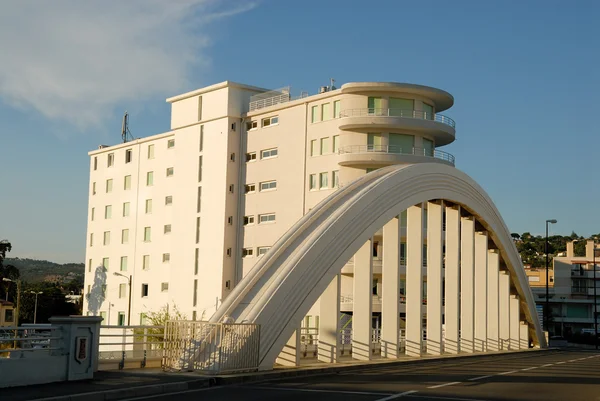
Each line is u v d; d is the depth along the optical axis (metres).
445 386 18.09
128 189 76.94
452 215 35.25
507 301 43.50
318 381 19.42
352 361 26.55
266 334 21.59
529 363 29.83
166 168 72.25
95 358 19.00
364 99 56.00
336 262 24.83
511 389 17.64
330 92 57.53
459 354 33.97
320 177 57.97
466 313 36.31
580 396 16.22
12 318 87.06
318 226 25.30
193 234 66.62
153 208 73.19
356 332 27.38
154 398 14.84
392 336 28.70
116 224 77.88
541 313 97.94
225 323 19.97
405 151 56.09
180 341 20.23
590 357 37.25
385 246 29.38
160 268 71.38
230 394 15.75
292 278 22.91
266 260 23.78
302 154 59.34
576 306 97.31
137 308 73.44
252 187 63.59
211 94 66.38
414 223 31.09
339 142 56.56
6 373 15.23
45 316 112.50
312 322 55.44
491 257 41.41
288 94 64.06
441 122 56.41
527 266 121.62
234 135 64.81
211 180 65.56
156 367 20.75
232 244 64.06
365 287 27.41
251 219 63.44
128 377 17.75
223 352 19.61
